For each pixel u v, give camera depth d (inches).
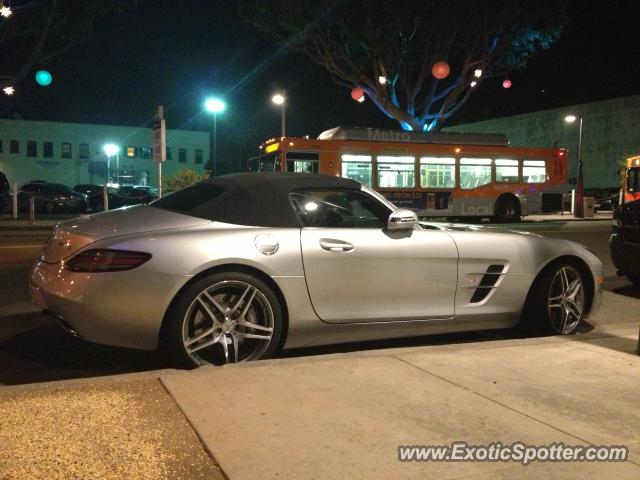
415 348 199.3
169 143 2255.2
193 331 178.1
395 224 197.8
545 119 2033.7
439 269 207.0
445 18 1022.4
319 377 166.6
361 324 197.2
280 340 190.1
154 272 170.7
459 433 133.6
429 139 890.7
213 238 178.7
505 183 931.3
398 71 1083.3
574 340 213.5
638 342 195.5
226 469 115.6
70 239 179.5
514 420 141.1
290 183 201.0
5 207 1107.9
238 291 181.8
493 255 215.9
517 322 225.0
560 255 228.8
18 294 312.5
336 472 115.4
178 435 130.7
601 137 1856.5
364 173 852.0
